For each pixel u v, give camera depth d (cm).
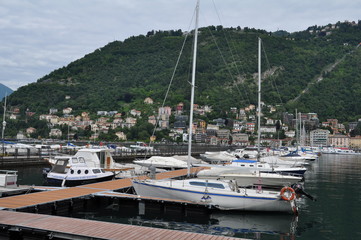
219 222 1964
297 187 2417
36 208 1866
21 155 4928
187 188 2225
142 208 2236
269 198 2078
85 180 2884
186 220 2000
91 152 3547
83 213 2098
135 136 19675
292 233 1777
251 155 5622
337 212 2250
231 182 2288
